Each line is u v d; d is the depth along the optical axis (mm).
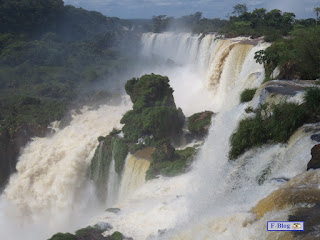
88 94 73250
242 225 16578
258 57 37969
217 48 58406
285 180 19453
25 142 59125
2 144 57844
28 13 118625
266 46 46094
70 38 128500
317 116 23250
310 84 30078
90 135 52969
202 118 41094
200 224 18750
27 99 69938
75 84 82625
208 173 27984
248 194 20500
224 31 76375
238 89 41375
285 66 33312
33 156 55438
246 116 28109
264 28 73688
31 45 98250
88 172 47875
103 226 23328
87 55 97750
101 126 56062
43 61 93625
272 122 24266
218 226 17719
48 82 84125
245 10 97125
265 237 15094
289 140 22750
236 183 23203
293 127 22953
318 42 34719
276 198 16578
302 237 13859
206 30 90125
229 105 39438
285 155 21844
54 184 49219
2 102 72375
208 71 56281
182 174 31516
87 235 22297
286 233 14414
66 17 132750
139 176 35500
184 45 92312
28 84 83688
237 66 49312
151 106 45750
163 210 23906
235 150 25078
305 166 19781
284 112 23875
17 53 93375
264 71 37562
